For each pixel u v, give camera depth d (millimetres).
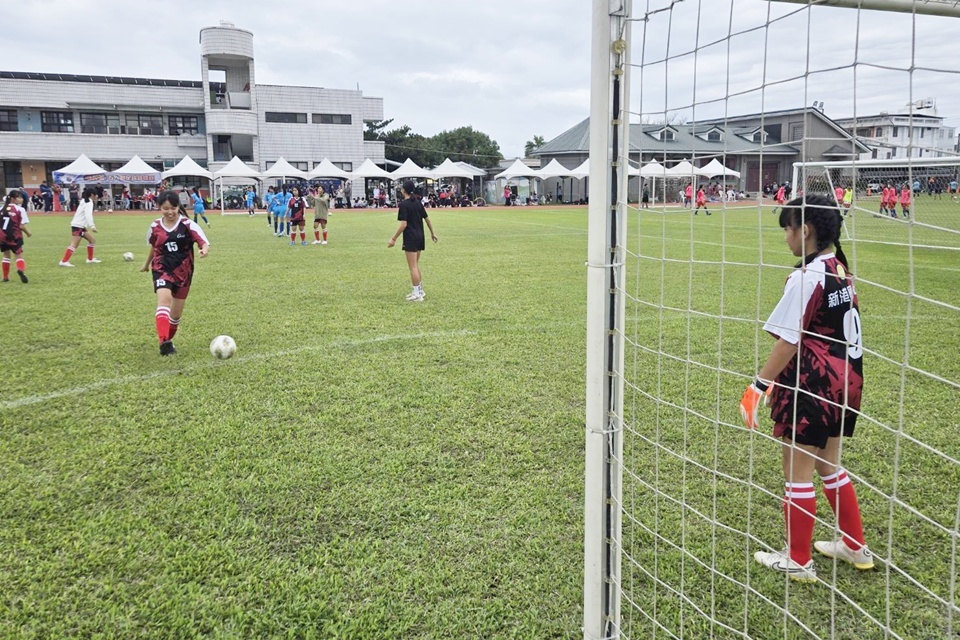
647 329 7172
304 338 6859
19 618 2539
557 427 4391
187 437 4246
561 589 2723
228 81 49469
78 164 37719
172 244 6266
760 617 2527
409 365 5828
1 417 4609
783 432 2662
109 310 8422
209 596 2688
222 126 46938
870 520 3201
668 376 5523
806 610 2568
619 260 2088
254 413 4688
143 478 3693
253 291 9844
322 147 51375
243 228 24656
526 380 5387
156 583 2773
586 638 2283
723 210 2412
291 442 4168
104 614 2574
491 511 3326
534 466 3820
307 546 3031
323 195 17578
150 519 3262
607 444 2172
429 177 45750
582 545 3025
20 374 5617
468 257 14266
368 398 4969
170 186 46000
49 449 4074
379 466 3820
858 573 2803
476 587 2732
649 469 3783
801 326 2338
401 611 2598
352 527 3193
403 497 3471
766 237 16734
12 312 8273
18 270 10617
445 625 2518
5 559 2922
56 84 44969
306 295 9477
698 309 8250
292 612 2592
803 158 2094
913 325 7297
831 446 2684
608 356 2127
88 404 4883
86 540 3076
